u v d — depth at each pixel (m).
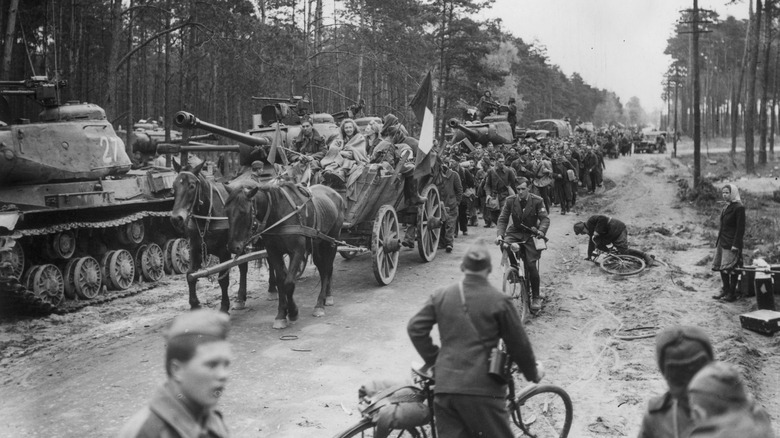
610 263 14.71
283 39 28.45
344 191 12.88
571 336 10.10
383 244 13.03
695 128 28.27
